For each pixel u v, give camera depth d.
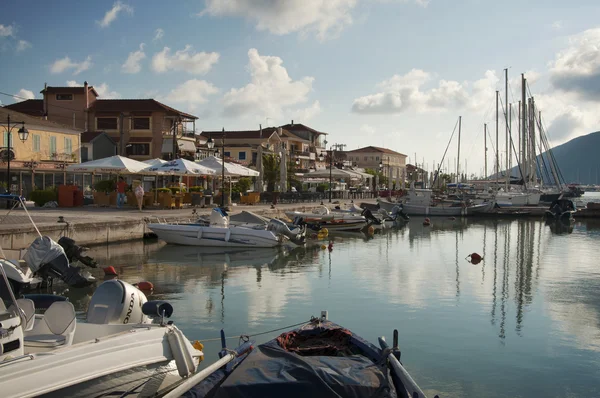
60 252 15.79
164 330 7.48
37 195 35.22
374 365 7.35
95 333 7.54
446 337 12.17
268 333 11.97
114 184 38.41
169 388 7.25
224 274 19.42
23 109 65.38
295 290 16.89
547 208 57.00
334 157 111.88
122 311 8.02
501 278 19.86
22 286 13.60
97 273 18.42
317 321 9.53
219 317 13.30
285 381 6.58
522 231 40.81
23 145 42.41
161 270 19.81
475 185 97.94
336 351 8.31
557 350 11.36
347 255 25.69
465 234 38.12
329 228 38.28
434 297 16.31
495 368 10.26
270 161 63.50
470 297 16.41
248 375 6.81
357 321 13.37
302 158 94.81
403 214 50.91
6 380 5.41
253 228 27.69
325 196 62.81
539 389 9.30
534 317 14.05
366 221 39.22
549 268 22.39
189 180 53.97
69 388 5.91
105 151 59.53
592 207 54.03
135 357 6.75
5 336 6.03
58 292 15.44
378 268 21.77
